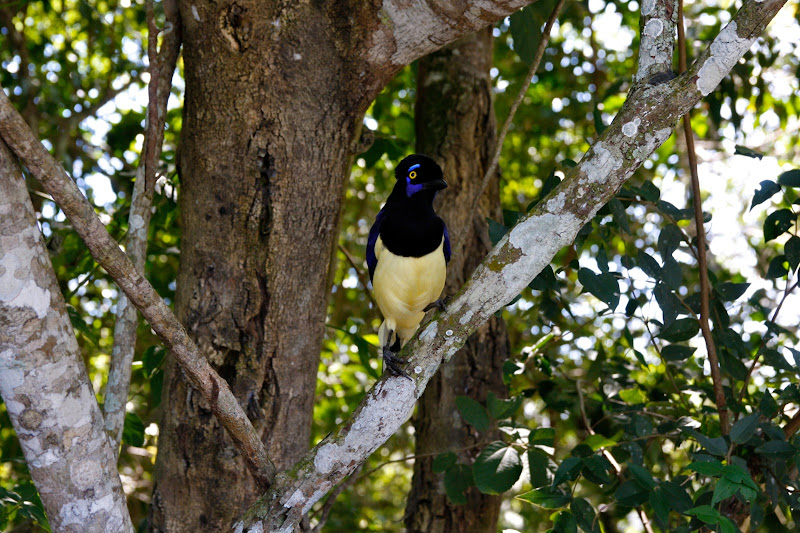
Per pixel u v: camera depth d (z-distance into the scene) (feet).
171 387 25.43
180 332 17.93
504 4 22.00
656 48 19.36
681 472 29.40
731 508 27.48
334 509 53.47
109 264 16.53
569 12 55.88
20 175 16.57
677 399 35.01
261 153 24.41
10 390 16.87
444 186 25.73
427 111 37.76
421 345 19.52
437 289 26.30
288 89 24.12
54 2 59.16
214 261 24.97
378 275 26.16
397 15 23.30
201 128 24.75
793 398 26.23
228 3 23.44
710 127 55.88
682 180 60.85
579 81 63.26
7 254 16.21
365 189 63.46
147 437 45.50
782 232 27.78
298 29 23.71
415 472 36.27
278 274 24.90
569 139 68.90
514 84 61.52
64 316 17.39
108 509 18.17
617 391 34.40
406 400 19.11
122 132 45.50
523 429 29.14
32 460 17.43
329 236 25.93
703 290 27.86
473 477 28.25
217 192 24.79
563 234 19.16
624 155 18.85
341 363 57.57
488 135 37.78
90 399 17.89
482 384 35.42
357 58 24.27
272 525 18.99
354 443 19.12
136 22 53.67
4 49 52.75
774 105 48.96
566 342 38.50
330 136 24.97
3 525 25.44
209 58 24.18
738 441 23.13
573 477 24.94
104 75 59.47
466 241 36.14
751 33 18.10
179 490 25.07
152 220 39.06
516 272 19.24
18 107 48.14
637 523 48.39
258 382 24.99
